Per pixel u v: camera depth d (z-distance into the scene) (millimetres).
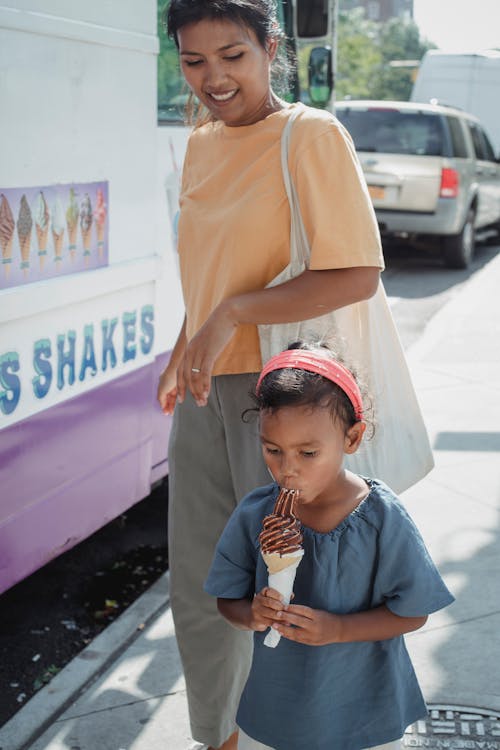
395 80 54312
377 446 2467
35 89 3025
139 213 3734
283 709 1996
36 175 3072
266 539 1837
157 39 3709
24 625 3848
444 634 3570
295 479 1859
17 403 3098
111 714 3129
